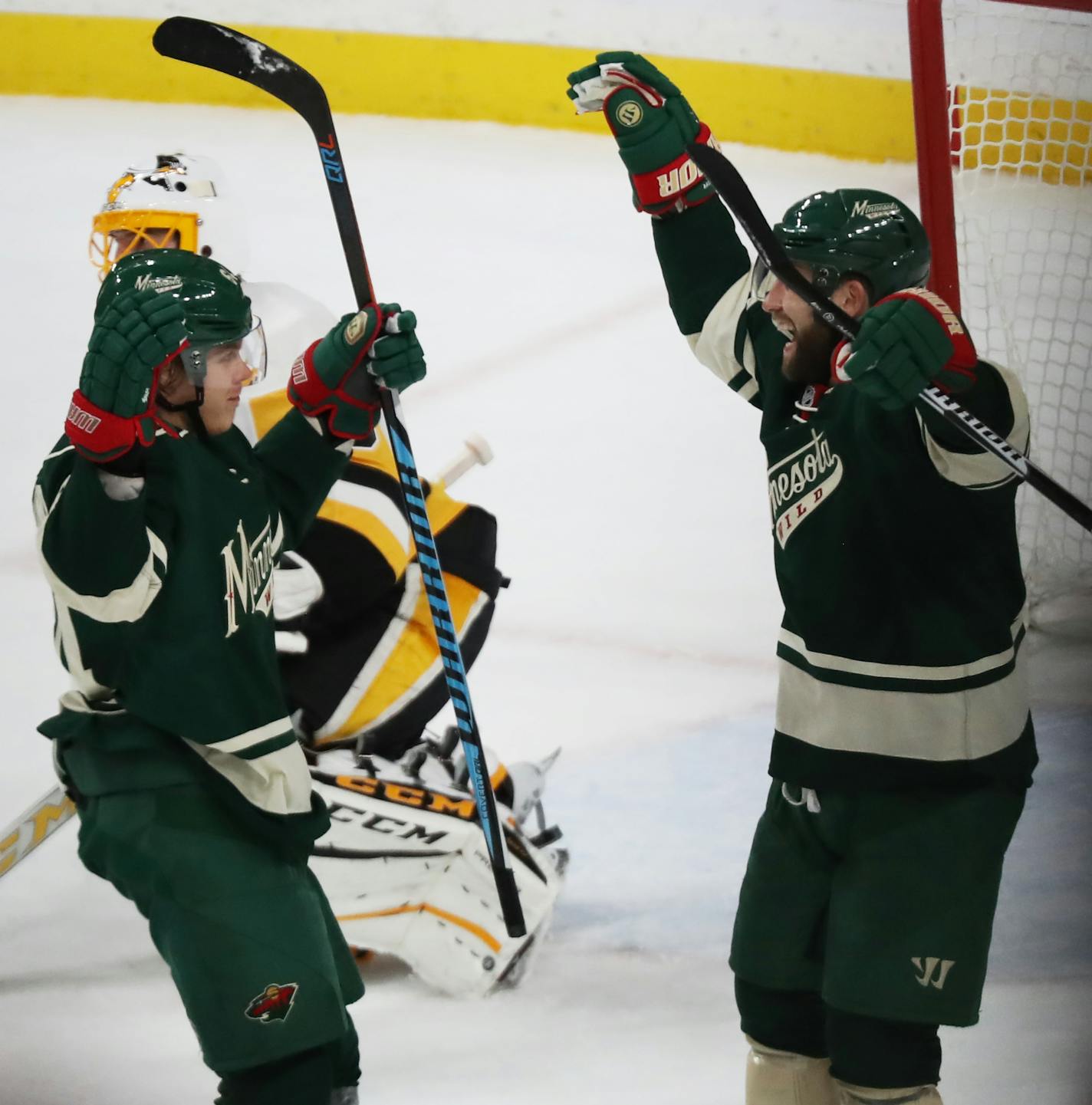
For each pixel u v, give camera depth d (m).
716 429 16.42
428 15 20.38
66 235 17.70
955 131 18.67
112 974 9.52
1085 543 15.21
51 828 8.77
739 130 21.16
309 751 9.22
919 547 7.37
